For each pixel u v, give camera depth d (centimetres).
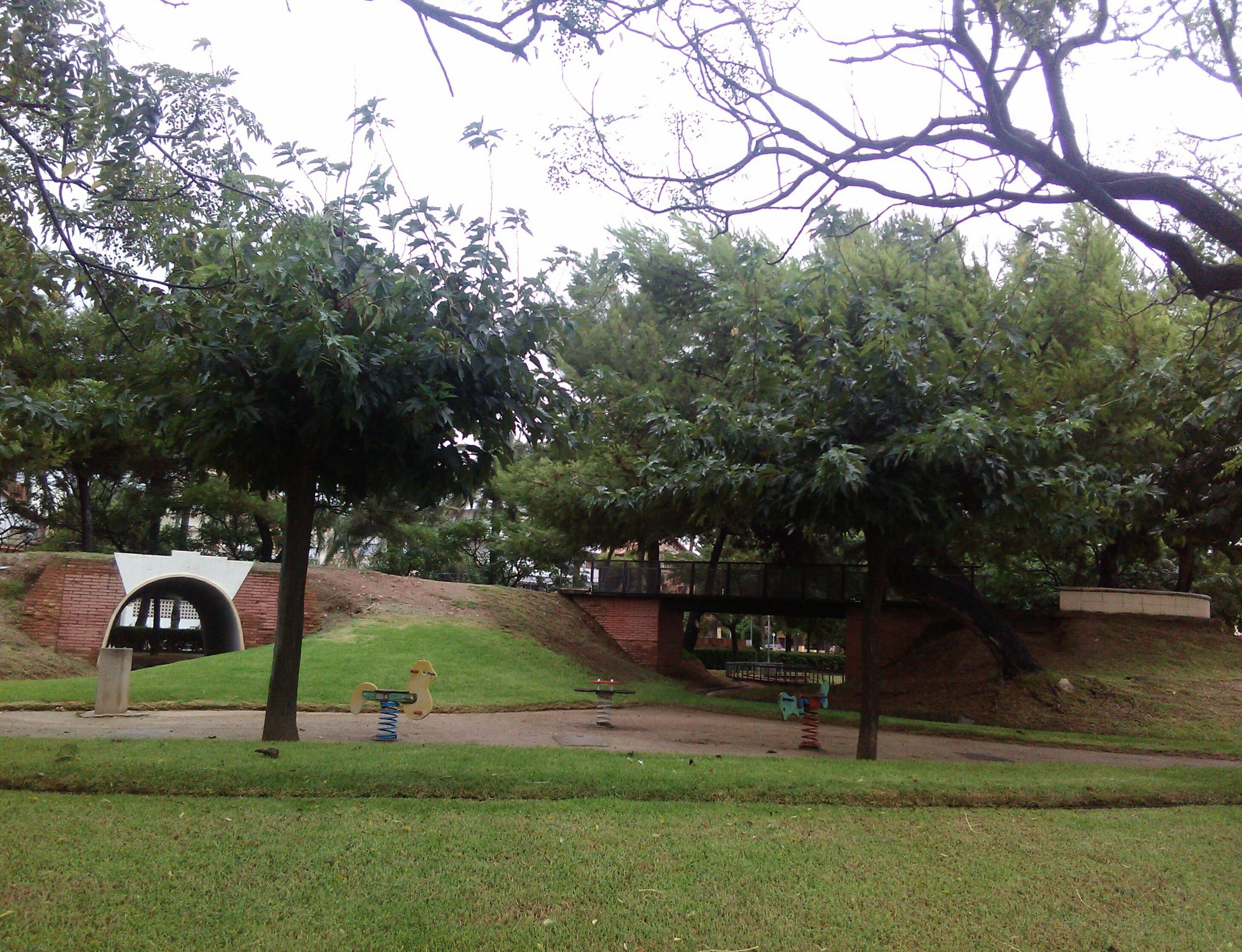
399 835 605
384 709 1118
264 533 3294
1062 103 848
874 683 1169
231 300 808
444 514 4081
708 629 6100
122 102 767
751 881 559
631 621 2620
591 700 1766
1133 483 1503
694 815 703
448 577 3781
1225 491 1395
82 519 2617
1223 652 2075
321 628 2155
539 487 2156
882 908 529
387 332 869
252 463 960
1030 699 1872
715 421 1121
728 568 2562
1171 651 2072
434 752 872
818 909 520
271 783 711
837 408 1113
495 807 691
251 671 1606
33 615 1898
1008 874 601
